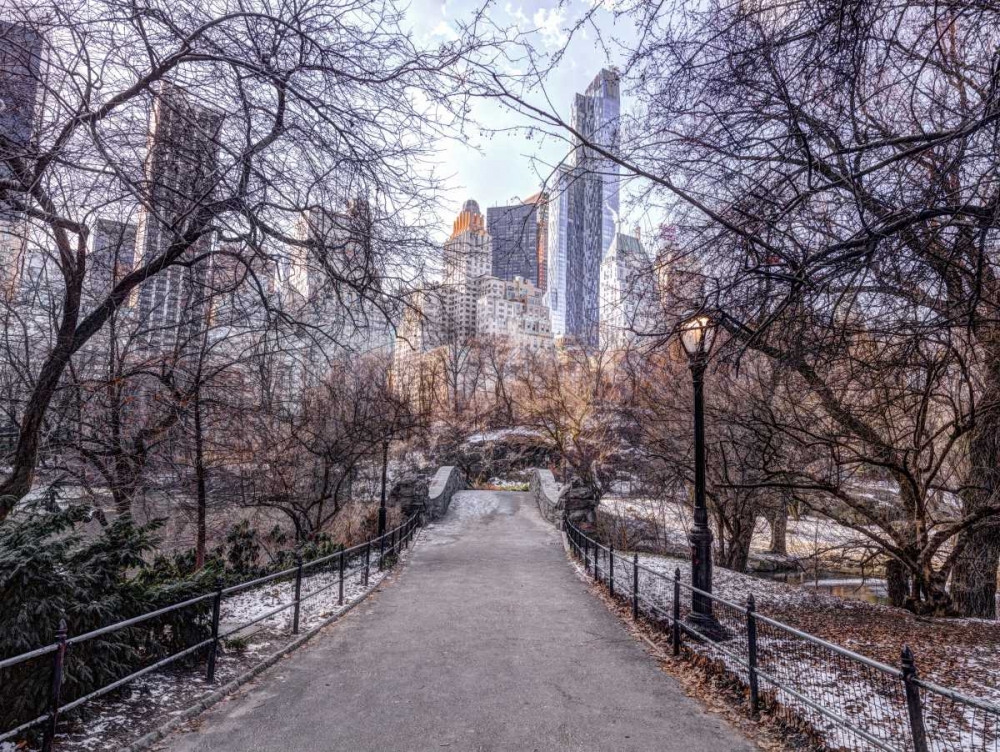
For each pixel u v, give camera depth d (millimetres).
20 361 11156
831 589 20719
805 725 5258
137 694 5879
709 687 6527
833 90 4699
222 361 13312
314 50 5660
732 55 4855
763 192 5434
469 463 44031
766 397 12273
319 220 6660
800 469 13367
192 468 13008
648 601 9219
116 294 8062
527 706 5992
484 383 52031
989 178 4480
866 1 4199
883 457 11328
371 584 12836
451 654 7828
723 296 6105
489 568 15258
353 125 5727
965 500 11188
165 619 6500
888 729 5203
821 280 4879
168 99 6098
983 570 11250
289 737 5188
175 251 7703
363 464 23297
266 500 16469
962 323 5762
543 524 24656
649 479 19875
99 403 11180
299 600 8688
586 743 5137
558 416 32406
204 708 5770
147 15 5223
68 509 5945
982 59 5371
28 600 4969
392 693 6332
